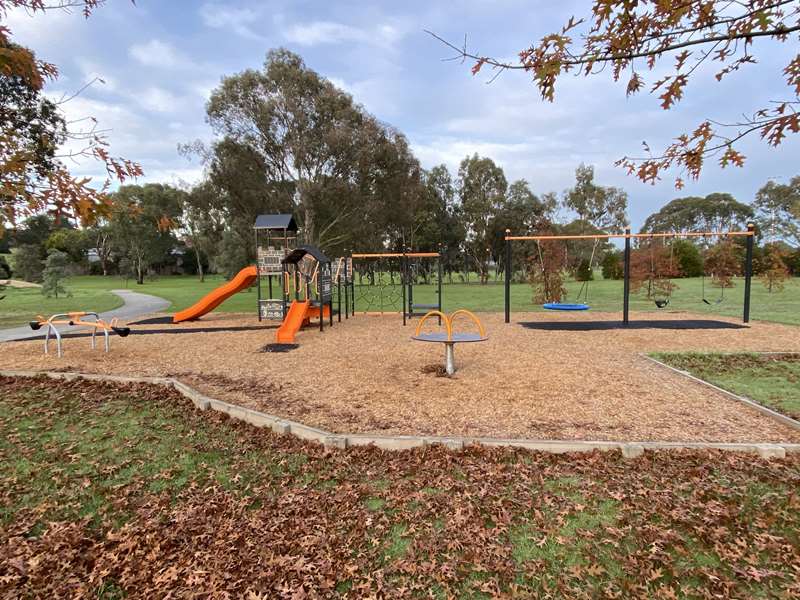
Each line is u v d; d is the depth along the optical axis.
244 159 26.75
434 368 6.87
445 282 45.59
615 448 3.79
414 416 4.71
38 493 3.35
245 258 38.38
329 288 12.57
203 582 2.42
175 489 3.39
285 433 4.36
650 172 2.43
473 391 5.58
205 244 43.19
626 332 10.52
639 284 21.06
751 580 2.32
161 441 4.27
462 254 45.44
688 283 30.56
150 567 2.55
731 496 3.08
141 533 2.86
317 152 27.38
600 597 2.24
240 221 29.06
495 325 12.20
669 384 5.86
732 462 3.56
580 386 5.77
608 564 2.47
